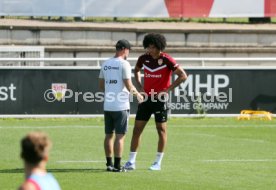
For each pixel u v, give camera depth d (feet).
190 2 254.68
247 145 170.71
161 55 132.05
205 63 244.83
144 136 183.01
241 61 231.30
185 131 192.85
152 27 258.57
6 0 248.73
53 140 173.68
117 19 265.75
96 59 213.25
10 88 210.38
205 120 214.90
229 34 260.01
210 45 258.98
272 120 217.36
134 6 252.83
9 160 144.77
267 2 257.96
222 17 256.93
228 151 161.17
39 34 250.57
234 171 135.33
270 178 128.26
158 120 134.10
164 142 135.23
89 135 182.50
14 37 249.14
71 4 250.98
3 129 191.62
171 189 117.08
